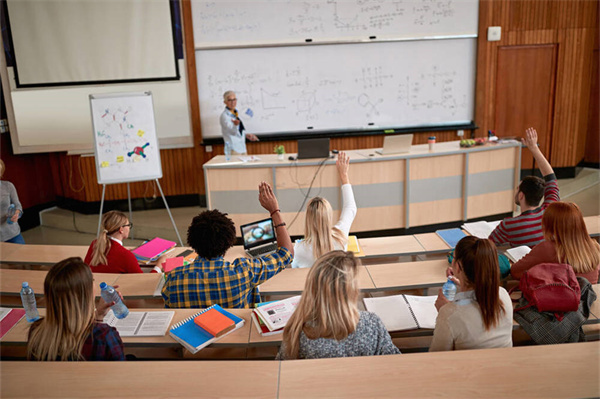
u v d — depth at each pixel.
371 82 6.47
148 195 6.58
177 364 1.63
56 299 1.73
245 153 6.09
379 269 3.04
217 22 6.05
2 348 2.78
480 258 1.74
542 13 6.44
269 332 2.20
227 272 2.35
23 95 5.97
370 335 1.68
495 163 5.49
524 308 2.33
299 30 6.19
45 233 6.18
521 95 6.72
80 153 6.22
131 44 6.00
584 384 1.47
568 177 7.05
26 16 5.77
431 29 6.36
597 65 6.96
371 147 6.71
